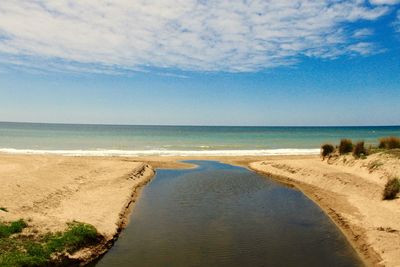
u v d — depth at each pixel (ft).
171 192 81.61
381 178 77.05
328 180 85.20
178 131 455.22
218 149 187.93
